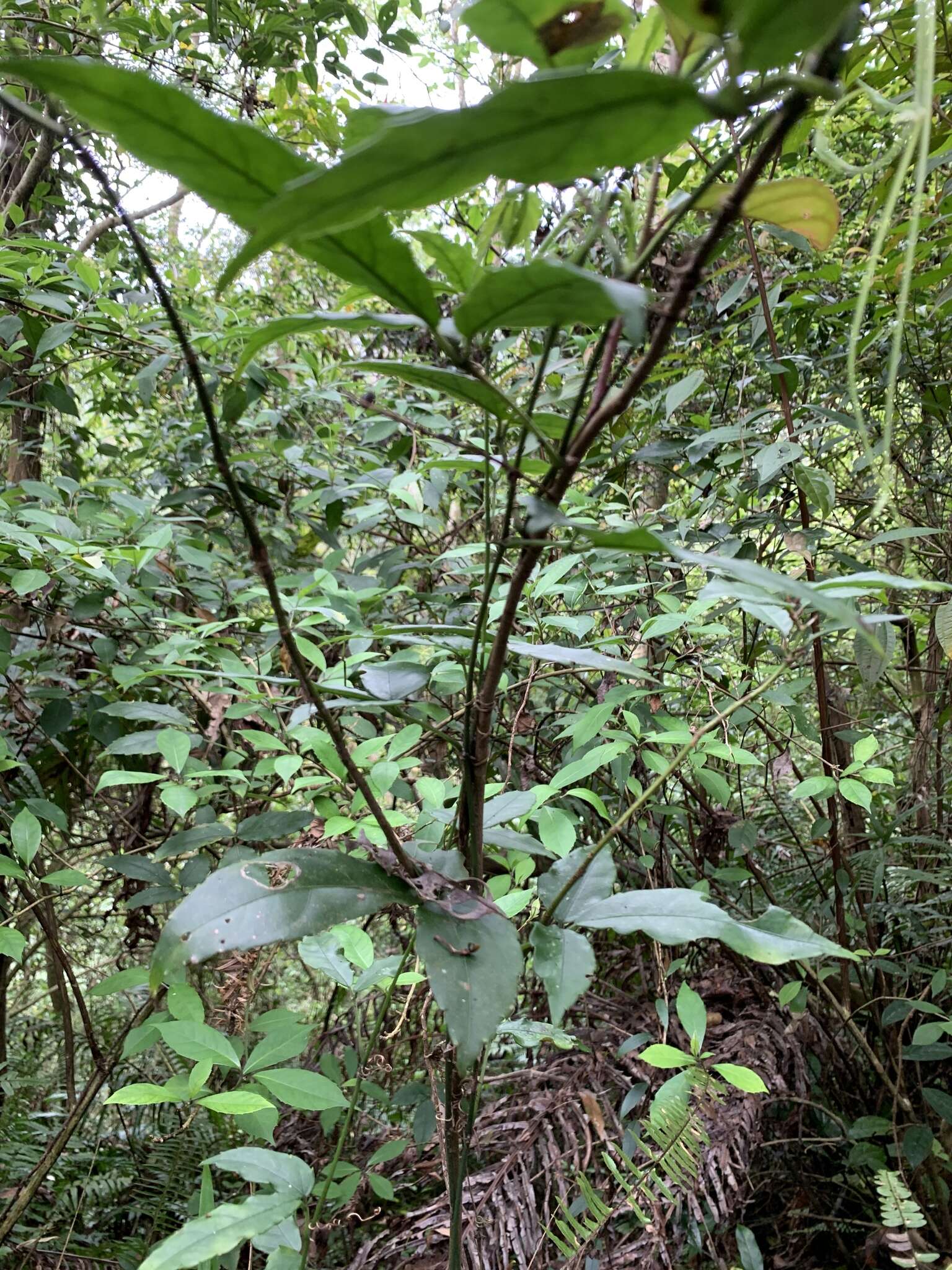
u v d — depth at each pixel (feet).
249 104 6.28
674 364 5.06
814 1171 4.49
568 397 2.21
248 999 3.32
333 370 5.82
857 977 4.93
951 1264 3.18
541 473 1.77
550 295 1.05
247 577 5.59
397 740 3.09
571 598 3.66
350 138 1.29
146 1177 4.24
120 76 0.83
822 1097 4.43
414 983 2.69
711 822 4.69
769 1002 4.36
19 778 4.17
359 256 1.09
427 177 0.87
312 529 5.78
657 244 1.23
